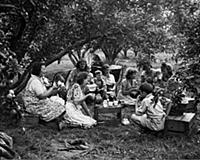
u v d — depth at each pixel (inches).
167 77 338.3
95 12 351.3
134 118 288.0
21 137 264.1
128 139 273.6
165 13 368.2
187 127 271.4
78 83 324.8
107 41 373.7
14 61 223.9
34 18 294.4
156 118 276.1
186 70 237.8
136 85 400.2
